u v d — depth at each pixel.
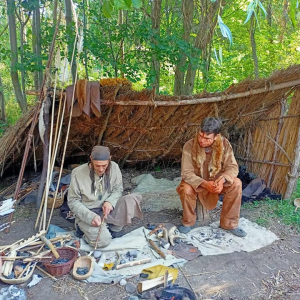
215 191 3.01
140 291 2.38
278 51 8.48
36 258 2.67
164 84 9.17
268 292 2.46
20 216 3.70
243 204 4.04
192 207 3.27
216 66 8.30
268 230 3.35
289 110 4.11
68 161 5.39
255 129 4.71
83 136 4.70
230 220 3.23
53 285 2.49
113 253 2.89
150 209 3.98
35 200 4.07
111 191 3.11
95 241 2.86
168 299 2.28
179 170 5.51
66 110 3.83
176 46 5.78
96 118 4.22
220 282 2.57
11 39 6.28
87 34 5.83
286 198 4.11
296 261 2.86
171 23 7.04
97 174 2.98
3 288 2.41
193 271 2.70
